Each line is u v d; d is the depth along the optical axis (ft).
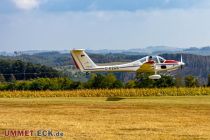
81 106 155.63
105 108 147.64
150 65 191.01
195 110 138.72
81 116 123.54
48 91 243.40
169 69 192.65
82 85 306.76
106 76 309.83
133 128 95.86
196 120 112.98
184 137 82.89
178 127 98.22
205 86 264.11
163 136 83.82
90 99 195.62
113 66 198.59
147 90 234.17
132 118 117.80
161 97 207.92
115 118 118.11
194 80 297.12
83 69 202.39
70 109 144.97
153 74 202.49
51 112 135.23
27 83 304.71
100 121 110.93
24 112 135.33
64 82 306.35
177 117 119.96
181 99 187.73
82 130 91.91
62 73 485.56
